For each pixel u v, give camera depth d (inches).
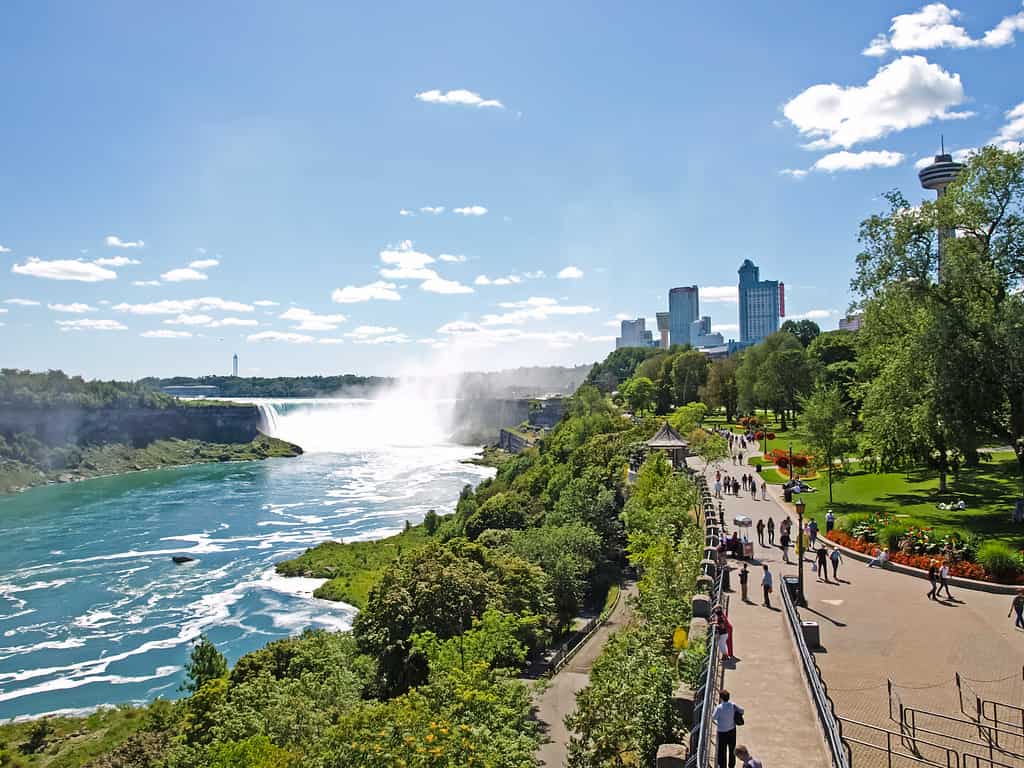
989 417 2048.5
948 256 2139.5
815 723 880.3
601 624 2404.0
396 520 5393.7
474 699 1226.0
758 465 3316.9
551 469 4325.8
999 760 843.4
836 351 5275.6
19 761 2048.5
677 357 6943.9
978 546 1652.3
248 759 1214.3
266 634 3019.2
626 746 972.6
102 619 3225.9
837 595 1489.9
